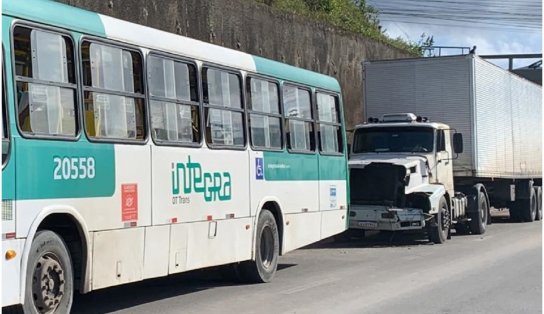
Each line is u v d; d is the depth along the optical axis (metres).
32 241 7.11
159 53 9.16
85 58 7.95
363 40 26.56
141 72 8.83
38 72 7.29
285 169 12.07
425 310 9.39
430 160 18.09
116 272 8.23
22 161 6.97
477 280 11.80
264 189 11.44
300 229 12.51
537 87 26.56
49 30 7.46
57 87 7.52
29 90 7.16
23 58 7.12
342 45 25.12
